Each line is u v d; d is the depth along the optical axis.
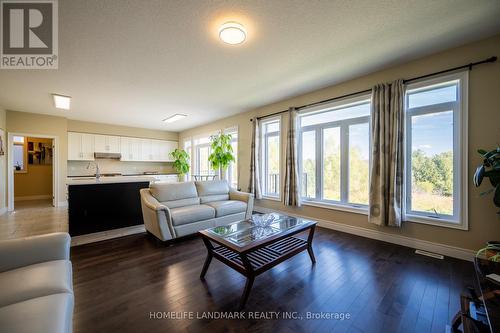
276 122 4.70
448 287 1.89
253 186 4.84
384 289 1.88
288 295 1.80
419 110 2.78
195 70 3.00
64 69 2.89
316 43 2.37
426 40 2.33
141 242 3.03
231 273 2.17
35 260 1.45
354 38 2.29
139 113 5.36
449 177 2.59
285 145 4.32
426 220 2.66
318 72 3.10
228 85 3.56
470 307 1.30
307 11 1.88
